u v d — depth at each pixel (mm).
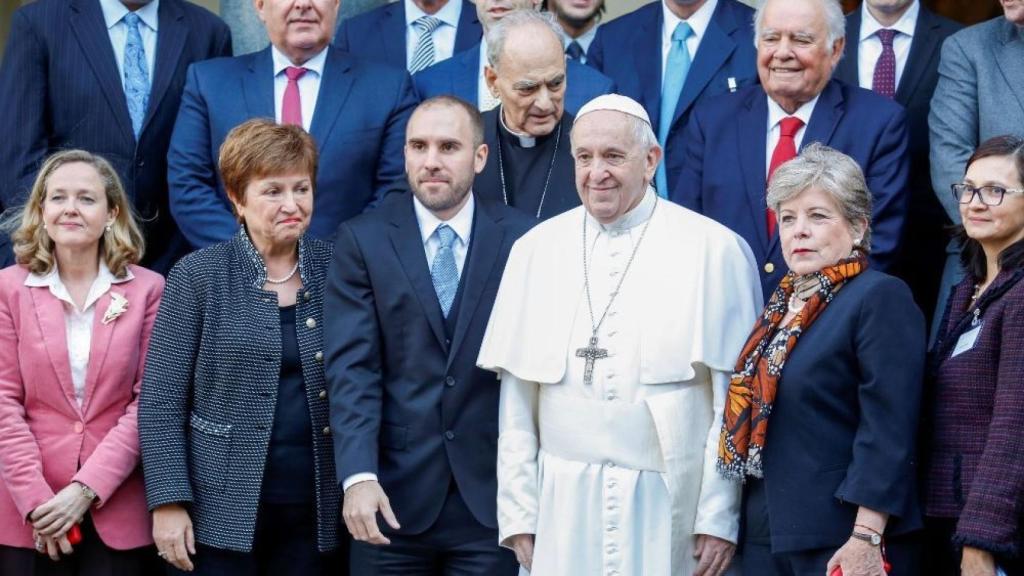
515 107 18312
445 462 16656
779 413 15008
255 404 16766
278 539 17125
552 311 16328
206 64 20469
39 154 20656
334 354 16625
